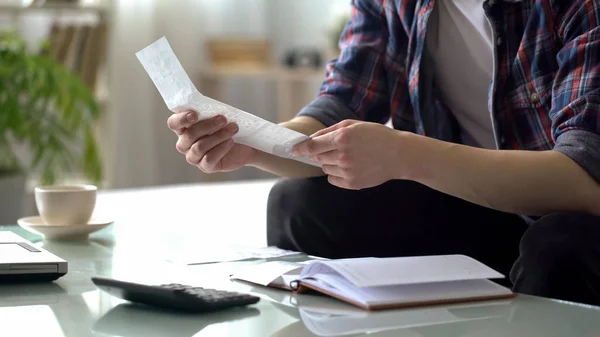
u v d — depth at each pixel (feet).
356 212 4.61
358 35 5.32
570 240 3.47
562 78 4.13
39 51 11.49
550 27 4.32
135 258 4.18
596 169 3.74
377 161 3.83
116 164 13.05
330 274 3.30
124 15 13.00
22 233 5.07
